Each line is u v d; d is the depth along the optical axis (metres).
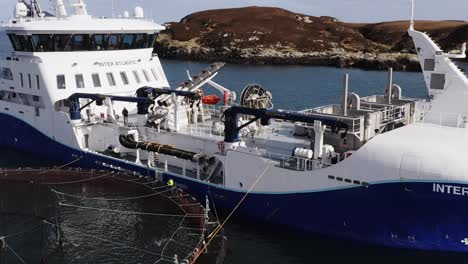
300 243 18.83
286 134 22.95
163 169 22.50
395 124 19.53
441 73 18.09
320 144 17.73
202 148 22.16
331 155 17.56
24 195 21.11
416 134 16.50
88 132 26.03
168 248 17.38
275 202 18.95
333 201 17.55
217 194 20.59
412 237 16.69
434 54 18.22
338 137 18.19
